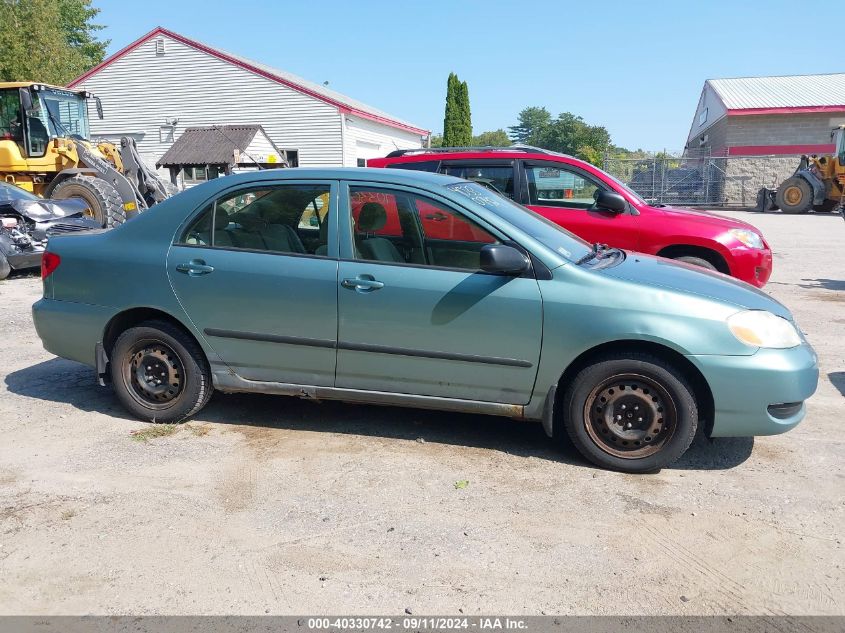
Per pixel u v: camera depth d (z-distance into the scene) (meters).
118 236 4.59
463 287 3.95
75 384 5.47
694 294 3.85
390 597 2.85
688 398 3.80
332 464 4.05
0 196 10.81
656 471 3.97
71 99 15.23
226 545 3.22
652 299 3.80
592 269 3.99
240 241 4.36
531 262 3.94
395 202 4.16
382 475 3.92
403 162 8.05
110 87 29.52
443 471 3.97
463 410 4.14
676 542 3.26
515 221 4.26
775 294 9.50
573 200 7.48
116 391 4.66
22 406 4.97
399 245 4.14
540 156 7.61
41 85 14.15
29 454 4.17
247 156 25.39
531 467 4.03
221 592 2.88
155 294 4.42
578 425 3.98
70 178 13.70
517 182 7.61
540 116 126.88
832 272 11.55
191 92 28.89
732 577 3.00
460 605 2.80
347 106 27.70
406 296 4.01
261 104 28.39
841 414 4.90
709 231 7.02
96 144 15.48
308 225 4.26
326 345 4.19
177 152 25.77
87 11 42.34
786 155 33.81
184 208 4.47
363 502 3.62
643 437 3.89
